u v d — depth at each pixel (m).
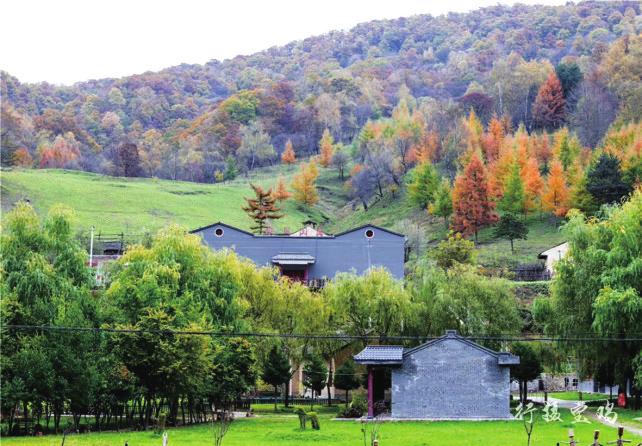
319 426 66.44
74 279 72.69
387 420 72.81
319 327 90.62
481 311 85.31
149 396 67.81
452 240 128.12
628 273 71.94
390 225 198.25
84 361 62.69
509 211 176.25
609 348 74.38
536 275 131.50
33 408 64.56
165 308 68.69
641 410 75.31
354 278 89.25
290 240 122.56
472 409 73.44
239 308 81.44
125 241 150.12
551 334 78.56
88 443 53.78
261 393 103.75
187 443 55.31
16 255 68.94
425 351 74.50
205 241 115.69
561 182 170.00
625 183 162.12
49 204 183.75
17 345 62.62
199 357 67.25
